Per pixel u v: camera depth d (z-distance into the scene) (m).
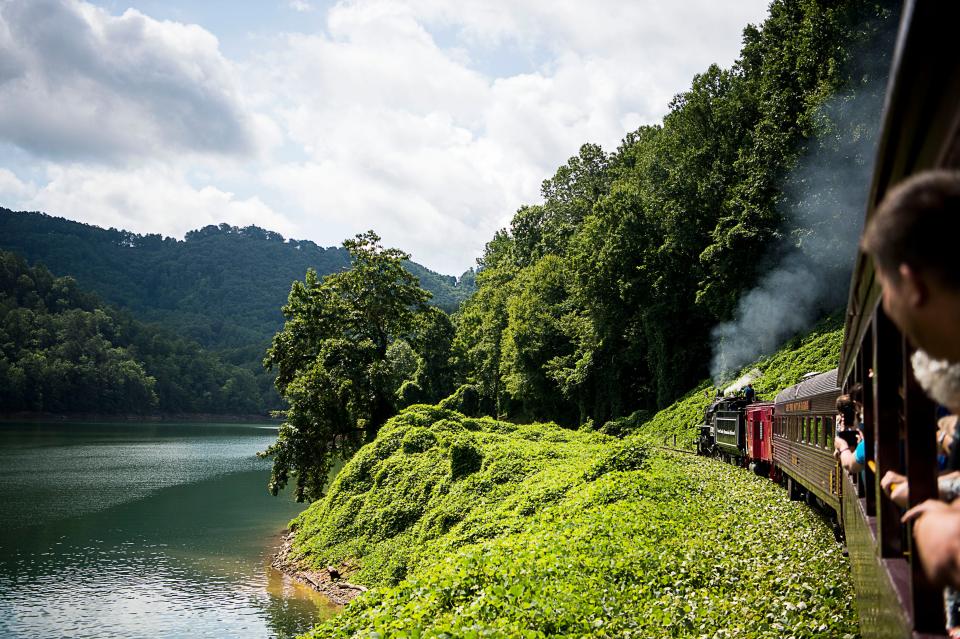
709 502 21.45
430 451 37.34
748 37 54.31
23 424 139.88
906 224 1.89
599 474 26.58
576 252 74.75
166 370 189.12
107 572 32.44
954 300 1.86
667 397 60.88
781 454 23.09
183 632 24.56
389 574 27.39
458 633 10.87
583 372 68.81
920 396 3.40
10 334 164.88
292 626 25.03
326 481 51.12
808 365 41.69
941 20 2.02
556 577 13.78
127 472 67.81
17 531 40.97
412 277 66.06
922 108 2.39
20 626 25.27
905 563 4.62
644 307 62.78
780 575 12.63
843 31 36.56
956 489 2.75
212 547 37.47
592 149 92.50
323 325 61.53
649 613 11.76
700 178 56.28
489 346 88.56
